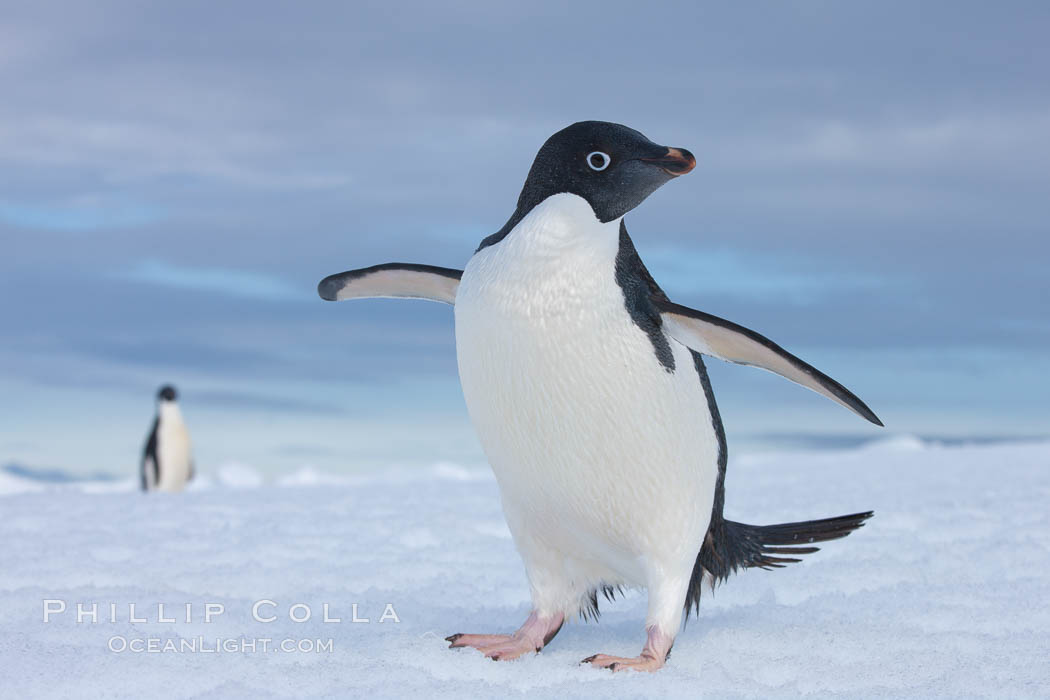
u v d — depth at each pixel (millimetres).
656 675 3600
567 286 3486
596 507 3693
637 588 4141
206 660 3672
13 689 3381
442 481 10828
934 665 3730
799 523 4520
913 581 5160
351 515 7492
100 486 11133
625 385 3516
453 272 4191
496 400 3617
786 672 3668
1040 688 3496
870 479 9461
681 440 3637
